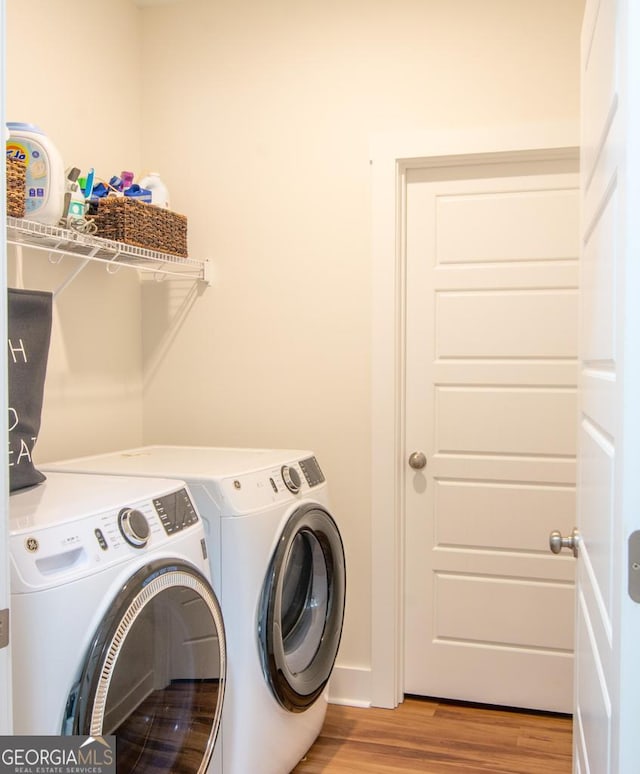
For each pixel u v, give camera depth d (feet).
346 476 9.35
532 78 8.60
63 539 4.63
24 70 7.74
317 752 8.08
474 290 9.19
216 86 9.69
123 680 4.69
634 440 2.91
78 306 8.70
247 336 9.67
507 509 9.16
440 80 8.87
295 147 9.41
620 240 3.09
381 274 9.09
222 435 9.80
